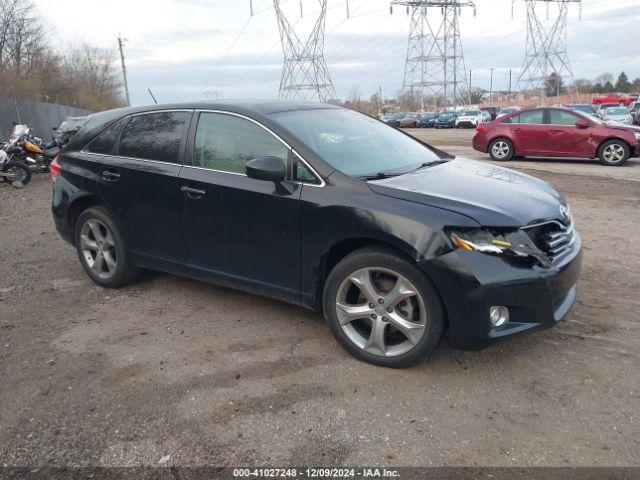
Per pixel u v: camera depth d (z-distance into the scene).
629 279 4.84
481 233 3.05
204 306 4.49
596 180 10.44
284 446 2.71
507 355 3.53
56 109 34.75
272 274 3.81
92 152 4.87
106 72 70.19
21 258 6.09
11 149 12.48
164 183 4.23
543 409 2.96
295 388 3.21
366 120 4.71
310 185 3.56
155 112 4.55
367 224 3.26
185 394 3.18
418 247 3.08
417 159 4.25
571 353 3.53
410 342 3.27
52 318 4.34
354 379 3.29
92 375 3.43
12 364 3.60
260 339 3.86
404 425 2.85
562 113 13.47
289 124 3.89
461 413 2.94
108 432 2.86
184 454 2.68
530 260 3.09
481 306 3.03
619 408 2.94
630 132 12.57
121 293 4.85
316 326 4.04
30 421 2.98
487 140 14.36
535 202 3.41
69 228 5.13
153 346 3.80
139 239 4.57
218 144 4.07
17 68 38.00
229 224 3.92
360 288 3.38
